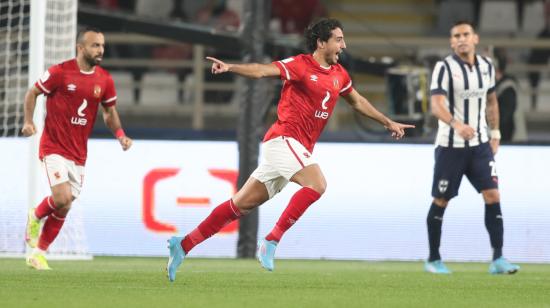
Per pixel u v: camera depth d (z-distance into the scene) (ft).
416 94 155.84
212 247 143.95
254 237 141.79
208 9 207.51
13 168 141.08
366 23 218.38
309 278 99.55
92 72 105.81
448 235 142.41
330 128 180.55
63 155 106.63
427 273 112.57
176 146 143.64
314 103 87.20
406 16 219.20
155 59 203.31
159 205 143.33
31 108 104.53
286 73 85.56
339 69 89.45
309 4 205.05
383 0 219.82
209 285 86.84
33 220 108.78
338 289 85.30
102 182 143.74
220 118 199.82
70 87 104.73
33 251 109.81
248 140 141.28
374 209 142.72
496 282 97.71
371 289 86.17
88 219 143.74
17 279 91.20
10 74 157.07
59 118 105.70
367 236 142.72
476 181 114.42
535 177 142.31
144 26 155.43
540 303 75.66
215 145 143.64
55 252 134.82
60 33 135.03
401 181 142.82
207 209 143.02
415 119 156.15
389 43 187.62
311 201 86.17
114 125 110.32
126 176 143.64
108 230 143.54
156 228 143.23
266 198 87.81
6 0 155.02
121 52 202.90
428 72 157.89
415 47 194.08
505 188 142.41
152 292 78.74
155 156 143.64
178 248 85.05
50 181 106.01
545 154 142.20
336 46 87.45
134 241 143.23
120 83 185.37
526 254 142.20
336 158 143.33
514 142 142.41
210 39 154.20
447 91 112.78
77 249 135.95
